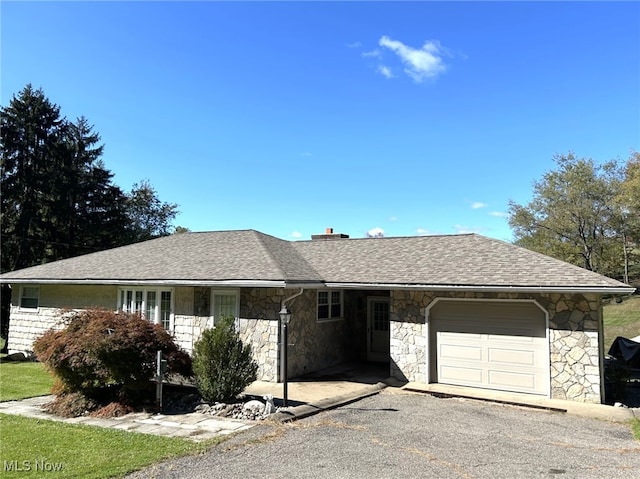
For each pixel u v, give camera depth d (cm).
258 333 1306
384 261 1464
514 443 741
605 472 608
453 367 1248
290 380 1290
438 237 1585
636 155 3466
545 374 1126
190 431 785
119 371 921
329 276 1426
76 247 3388
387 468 611
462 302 1251
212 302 1394
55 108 3347
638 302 3622
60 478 554
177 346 1045
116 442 711
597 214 3556
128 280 1479
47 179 3177
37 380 1283
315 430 801
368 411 957
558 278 1102
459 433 798
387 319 1661
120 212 3650
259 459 641
